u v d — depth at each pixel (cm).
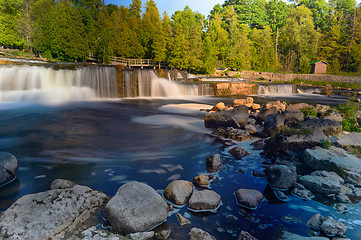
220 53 7606
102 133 1175
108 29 5309
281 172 619
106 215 446
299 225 451
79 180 639
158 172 703
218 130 1184
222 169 729
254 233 426
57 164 755
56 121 1462
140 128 1291
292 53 8606
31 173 680
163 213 454
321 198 554
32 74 2548
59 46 4891
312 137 814
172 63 5600
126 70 3059
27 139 1045
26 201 451
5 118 1518
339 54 7894
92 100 2666
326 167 667
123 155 850
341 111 1443
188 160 809
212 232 427
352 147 808
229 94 3878
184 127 1319
